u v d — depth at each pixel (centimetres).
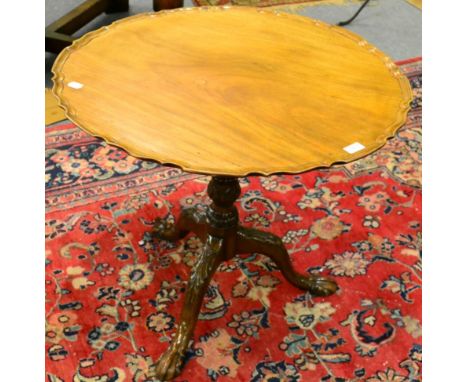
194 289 180
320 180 250
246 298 198
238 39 184
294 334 187
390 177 253
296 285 201
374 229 227
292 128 145
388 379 174
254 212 232
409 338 187
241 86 160
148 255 212
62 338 182
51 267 204
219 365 177
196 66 168
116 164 250
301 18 197
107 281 201
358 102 157
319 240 221
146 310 192
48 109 278
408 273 209
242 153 136
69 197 232
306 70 170
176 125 144
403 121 150
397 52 343
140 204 232
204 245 188
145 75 162
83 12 332
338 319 192
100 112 146
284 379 174
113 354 178
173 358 174
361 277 207
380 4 398
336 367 177
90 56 169
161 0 304
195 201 236
